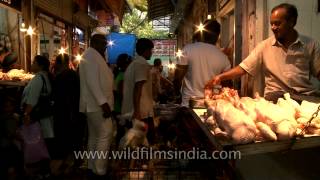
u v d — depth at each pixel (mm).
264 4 5430
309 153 2438
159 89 9203
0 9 7234
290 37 3391
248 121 1995
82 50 14125
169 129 4383
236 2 7027
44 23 9211
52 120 5586
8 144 4727
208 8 11078
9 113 4793
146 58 5336
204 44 4363
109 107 4738
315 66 3418
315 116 2223
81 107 4824
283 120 2078
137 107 5000
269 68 3578
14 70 6477
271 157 2400
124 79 5402
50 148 5812
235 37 7074
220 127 2143
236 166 2307
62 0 10695
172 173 3145
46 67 5617
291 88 3475
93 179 4793
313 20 4570
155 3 16609
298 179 2324
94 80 4660
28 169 5203
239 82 7238
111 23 18812
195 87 4297
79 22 13242
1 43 7086
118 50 16281
